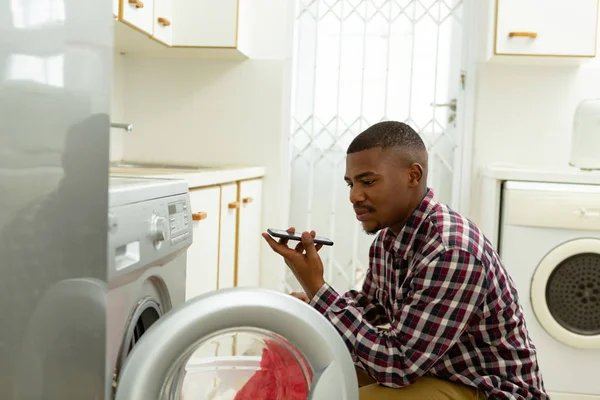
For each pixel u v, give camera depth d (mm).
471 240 1231
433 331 1196
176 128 3336
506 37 2875
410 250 1308
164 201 1204
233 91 3307
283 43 3283
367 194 1275
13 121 700
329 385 972
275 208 3330
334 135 3379
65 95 731
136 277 1060
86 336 759
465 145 3234
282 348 1096
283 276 3387
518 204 2551
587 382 2533
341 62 3344
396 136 1278
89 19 748
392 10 3299
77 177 746
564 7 2844
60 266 739
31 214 717
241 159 3324
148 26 2555
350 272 3441
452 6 3270
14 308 718
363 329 1230
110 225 901
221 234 2424
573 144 2830
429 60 3303
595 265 2535
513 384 1286
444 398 1260
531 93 3182
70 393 755
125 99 3336
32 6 704
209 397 1296
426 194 1340
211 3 2943
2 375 719
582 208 2506
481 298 1219
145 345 907
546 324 2516
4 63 688
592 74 3146
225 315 946
